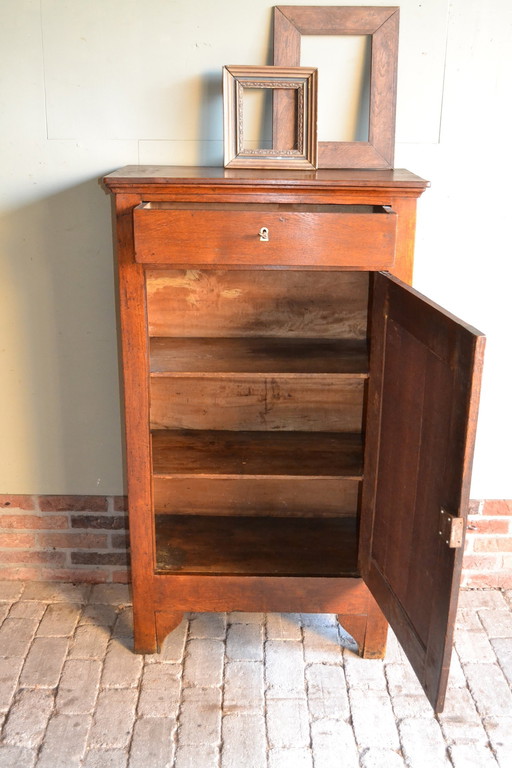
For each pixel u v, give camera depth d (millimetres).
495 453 2865
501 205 2594
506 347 2752
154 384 2701
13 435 2824
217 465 2471
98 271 2641
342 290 2588
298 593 2516
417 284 2678
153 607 2523
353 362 2406
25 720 2285
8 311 2689
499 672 2529
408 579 2078
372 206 2391
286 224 2066
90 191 2568
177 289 2584
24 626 2695
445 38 2438
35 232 2605
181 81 2477
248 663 2543
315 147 2395
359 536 2502
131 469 2379
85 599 2850
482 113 2508
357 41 2441
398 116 2508
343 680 2479
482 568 2949
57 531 2920
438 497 1846
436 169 2557
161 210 2053
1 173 2549
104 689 2416
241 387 2701
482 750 2211
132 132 2521
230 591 2512
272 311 2613
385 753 2191
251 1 2410
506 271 2664
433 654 1907
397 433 2137
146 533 2441
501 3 2404
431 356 1870
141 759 2156
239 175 2199
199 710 2338
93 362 2740
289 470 2443
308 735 2250
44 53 2439
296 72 2355
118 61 2453
